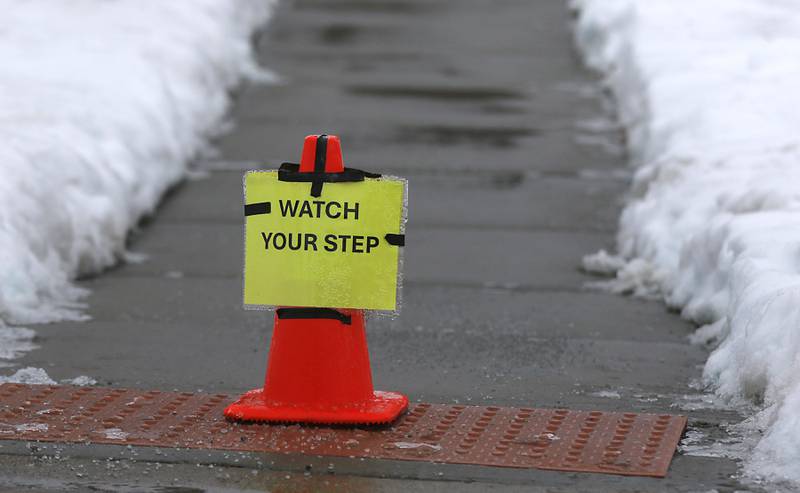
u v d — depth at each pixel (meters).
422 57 25.78
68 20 21.91
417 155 19.25
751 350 10.09
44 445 9.05
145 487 8.37
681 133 17.50
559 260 15.14
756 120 17.14
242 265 14.87
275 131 20.67
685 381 10.89
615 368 11.27
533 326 12.64
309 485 8.41
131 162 16.47
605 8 25.81
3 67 18.58
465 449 9.05
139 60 19.89
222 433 9.28
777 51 20.28
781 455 8.73
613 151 19.86
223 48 23.31
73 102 17.05
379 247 9.34
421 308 13.23
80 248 14.20
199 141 19.61
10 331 12.04
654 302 13.53
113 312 12.90
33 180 13.88
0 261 12.52
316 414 9.41
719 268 12.48
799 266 11.31
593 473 8.64
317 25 28.41
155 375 10.91
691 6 23.95
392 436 9.27
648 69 20.62
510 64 25.31
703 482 8.51
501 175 18.50
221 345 11.90
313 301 9.39
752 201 13.33
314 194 9.36
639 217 15.26
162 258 15.08
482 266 14.84
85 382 10.62
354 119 21.25
